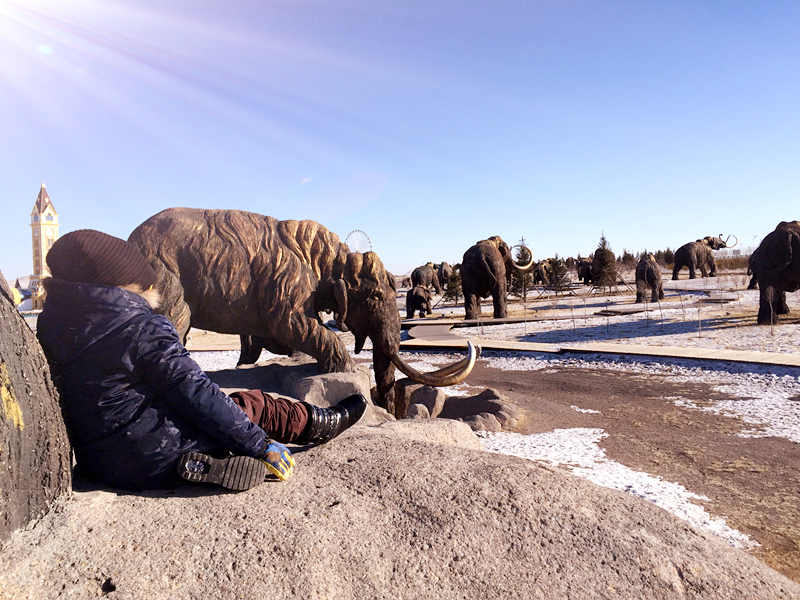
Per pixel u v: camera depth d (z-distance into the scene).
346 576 2.05
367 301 7.15
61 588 1.82
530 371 13.08
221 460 2.41
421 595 2.04
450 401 9.13
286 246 6.95
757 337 14.94
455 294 36.50
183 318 6.54
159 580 1.91
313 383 6.48
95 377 2.26
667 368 12.08
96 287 2.29
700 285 35.28
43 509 2.09
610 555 2.30
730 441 6.83
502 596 2.07
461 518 2.41
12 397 1.93
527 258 27.69
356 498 2.52
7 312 1.99
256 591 1.92
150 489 2.44
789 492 5.02
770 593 2.21
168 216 6.82
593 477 5.39
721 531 4.16
